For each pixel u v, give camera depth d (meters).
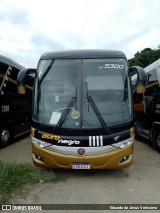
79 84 5.56
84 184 5.23
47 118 5.39
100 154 5.09
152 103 8.20
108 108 5.40
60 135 5.16
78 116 5.28
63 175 5.69
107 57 5.80
